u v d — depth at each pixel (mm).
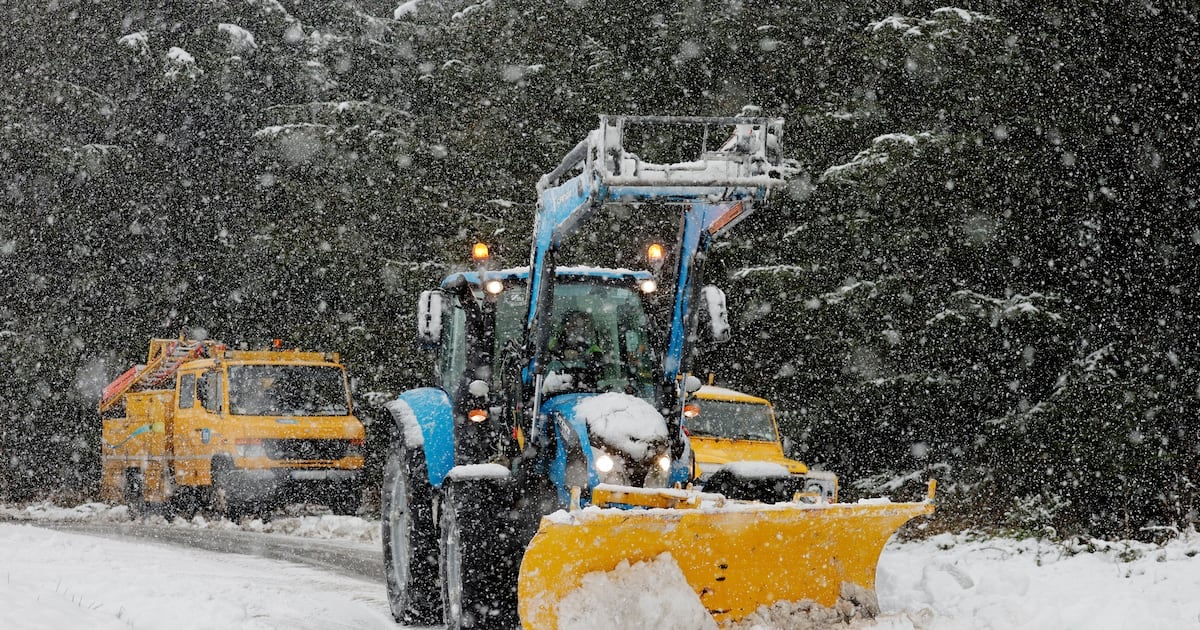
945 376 14961
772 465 7680
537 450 7105
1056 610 6242
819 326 14914
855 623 6156
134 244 24484
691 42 17312
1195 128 14047
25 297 24797
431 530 7875
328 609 8430
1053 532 12609
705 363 16438
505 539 6941
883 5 16391
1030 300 14406
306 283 19969
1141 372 13469
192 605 7719
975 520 13758
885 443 15875
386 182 18719
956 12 14516
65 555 10516
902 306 14852
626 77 17719
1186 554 10312
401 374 18406
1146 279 14438
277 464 16375
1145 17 14258
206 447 16531
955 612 6547
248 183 22922
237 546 13125
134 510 18688
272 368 17266
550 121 18438
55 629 6281
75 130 24375
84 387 24469
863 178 14492
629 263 16500
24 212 24016
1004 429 14086
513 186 18297
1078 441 13070
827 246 15234
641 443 6555
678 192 6352
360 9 25797
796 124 15781
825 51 16547
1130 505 12961
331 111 19516
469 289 7750
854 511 6266
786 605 6324
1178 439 13156
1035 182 14859
